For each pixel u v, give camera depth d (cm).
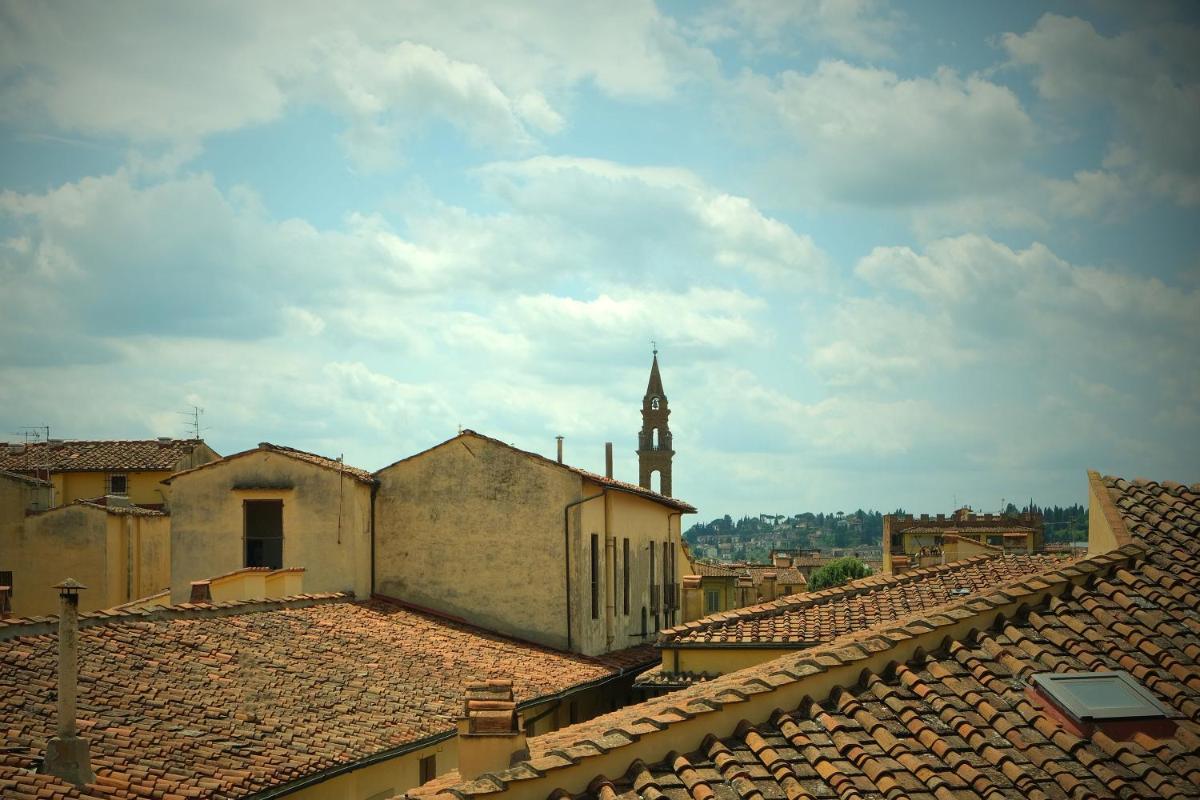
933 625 1332
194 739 1831
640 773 1101
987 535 9050
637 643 4019
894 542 9325
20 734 1641
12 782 1483
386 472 3519
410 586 3472
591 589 3525
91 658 2045
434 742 2269
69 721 1599
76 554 4838
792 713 1214
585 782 1096
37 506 4928
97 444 6316
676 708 1198
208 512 3409
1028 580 1451
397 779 2216
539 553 3438
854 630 2312
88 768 1573
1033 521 9494
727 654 2356
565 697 2994
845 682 1262
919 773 1115
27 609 4812
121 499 5253
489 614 3441
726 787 1087
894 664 1291
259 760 1828
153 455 6156
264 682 2253
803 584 7525
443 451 3509
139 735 1770
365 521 3447
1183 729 1152
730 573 6656
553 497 3450
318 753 1953
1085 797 1070
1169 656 1272
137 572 4944
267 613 2783
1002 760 1126
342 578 3338
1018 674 1266
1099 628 1341
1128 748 1134
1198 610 1367
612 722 1416
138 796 1566
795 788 1084
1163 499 1680
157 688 2020
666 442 11688
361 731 2150
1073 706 1180
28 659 1934
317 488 3369
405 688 2534
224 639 2433
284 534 3369
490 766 1219
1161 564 1473
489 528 3466
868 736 1176
